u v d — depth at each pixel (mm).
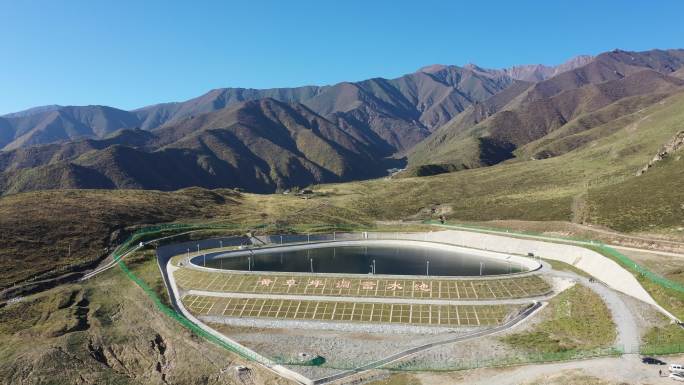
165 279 109562
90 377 68625
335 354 73062
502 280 96750
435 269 116188
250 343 77938
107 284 103812
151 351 76875
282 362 70625
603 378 55938
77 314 87750
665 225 114000
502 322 81312
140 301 94625
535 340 72188
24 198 154375
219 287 101062
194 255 130125
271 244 148250
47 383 66938
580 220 135500
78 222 136625
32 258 110812
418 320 83125
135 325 84875
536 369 61438
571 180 195000
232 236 152375
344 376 65750
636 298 83312
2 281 98688
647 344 64875
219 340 79438
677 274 85875
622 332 69438
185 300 97125
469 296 90375
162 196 191250
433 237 153750
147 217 157875
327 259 130875
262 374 68312
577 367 60062
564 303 85250
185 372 70312
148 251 127812
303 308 89062
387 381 63344
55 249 118062
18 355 72750
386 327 81938
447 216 178500
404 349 73750
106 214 148500
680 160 153250
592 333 71875
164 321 86062
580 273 101875
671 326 69938
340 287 96000
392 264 123125
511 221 153250
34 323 86000
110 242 129875
